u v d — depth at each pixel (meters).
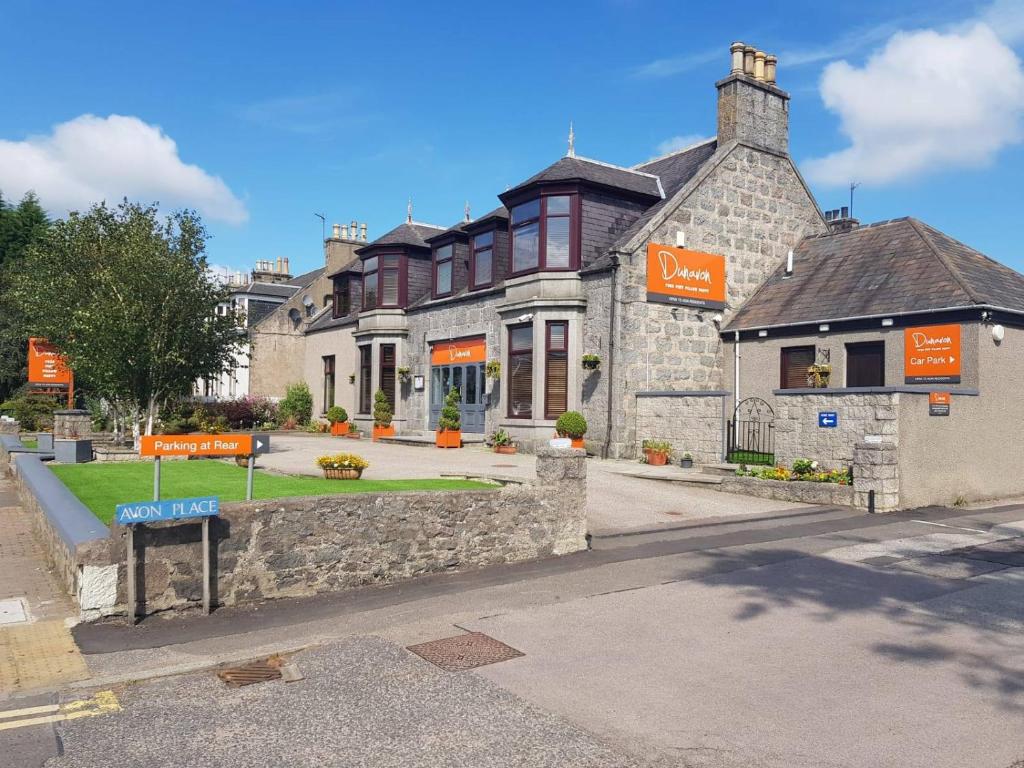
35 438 23.72
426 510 8.61
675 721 4.81
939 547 10.38
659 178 23.11
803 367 19.11
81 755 4.32
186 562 7.02
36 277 20.59
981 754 4.40
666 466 17.78
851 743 4.52
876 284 18.38
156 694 5.19
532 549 9.46
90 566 6.65
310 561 7.78
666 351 19.81
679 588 8.13
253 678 5.50
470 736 4.58
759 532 11.34
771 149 22.41
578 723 4.77
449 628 6.70
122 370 18.28
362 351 29.34
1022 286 18.08
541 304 20.25
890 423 13.53
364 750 4.39
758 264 22.00
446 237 25.58
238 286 40.97
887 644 6.33
